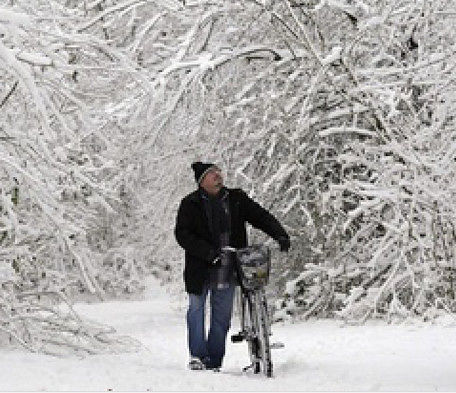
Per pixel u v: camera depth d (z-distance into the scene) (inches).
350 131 978.1
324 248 1095.0
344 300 956.6
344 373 546.0
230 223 611.2
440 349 666.8
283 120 1042.1
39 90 597.6
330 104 1064.8
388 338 768.3
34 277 794.2
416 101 1029.8
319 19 1107.3
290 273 1143.0
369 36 1069.8
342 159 970.7
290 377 543.5
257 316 569.9
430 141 920.9
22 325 693.9
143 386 460.8
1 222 742.5
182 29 1135.0
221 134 1135.6
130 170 1124.5
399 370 557.3
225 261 600.7
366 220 1051.3
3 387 430.6
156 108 1097.4
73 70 634.2
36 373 478.6
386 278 1011.9
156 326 1112.2
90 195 1059.9
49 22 729.6
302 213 1114.1
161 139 1115.9
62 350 700.0
